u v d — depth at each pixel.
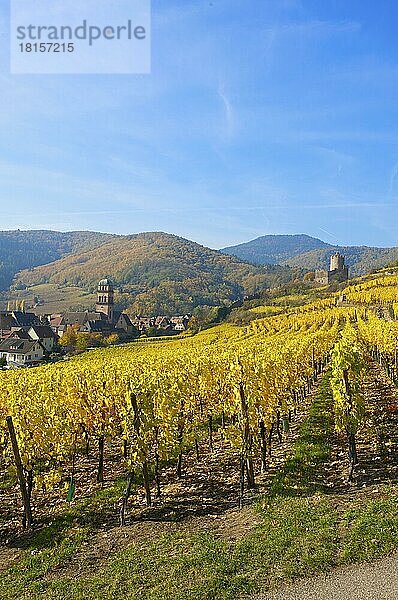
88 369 24.14
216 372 19.16
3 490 14.33
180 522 10.74
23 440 12.20
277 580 7.64
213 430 20.03
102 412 15.22
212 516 10.93
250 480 12.56
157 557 8.91
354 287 94.69
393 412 19.66
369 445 15.18
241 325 84.75
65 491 13.78
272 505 10.89
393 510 9.66
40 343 94.12
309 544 8.63
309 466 13.52
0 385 20.31
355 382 13.10
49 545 10.15
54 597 7.89
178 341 73.94
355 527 9.07
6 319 126.38
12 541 10.74
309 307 85.44
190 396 16.89
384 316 62.03
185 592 7.56
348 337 33.16
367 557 8.00
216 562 8.39
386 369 31.97
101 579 8.28
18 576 8.84
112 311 128.75
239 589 7.52
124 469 15.54
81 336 99.69
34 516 12.07
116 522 11.13
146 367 24.67
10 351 91.69
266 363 17.39
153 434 12.52
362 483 11.80
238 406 13.26
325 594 7.10
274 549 8.62
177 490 12.96
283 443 16.78
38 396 16.42
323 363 39.00
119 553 9.35
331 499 10.91
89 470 15.74
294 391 21.02
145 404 12.28
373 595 6.92
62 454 13.42
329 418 19.53
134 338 103.19
